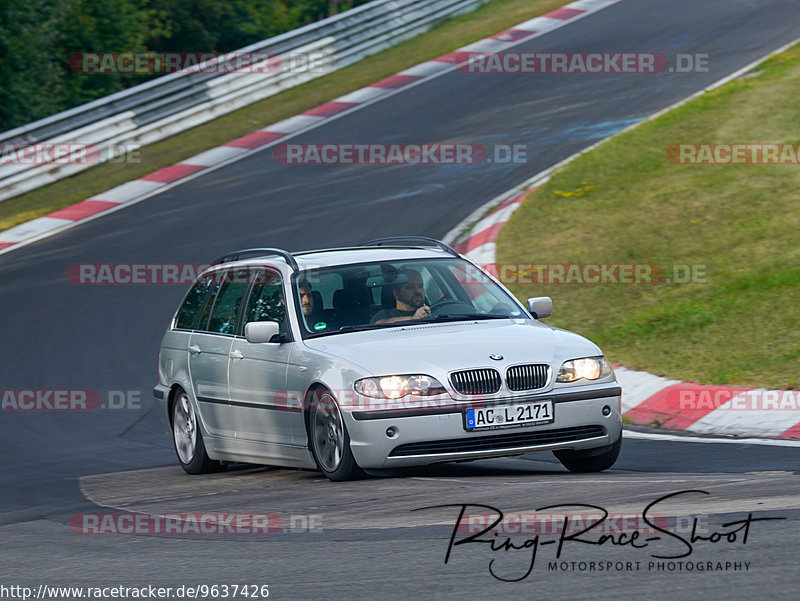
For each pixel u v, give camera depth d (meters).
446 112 89.44
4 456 35.94
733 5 110.75
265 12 135.00
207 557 19.27
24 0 107.31
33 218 74.88
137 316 54.72
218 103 97.31
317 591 16.42
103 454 35.59
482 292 29.73
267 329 27.28
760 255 47.56
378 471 25.16
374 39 113.81
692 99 78.00
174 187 78.81
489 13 124.00
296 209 69.69
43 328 54.28
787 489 21.42
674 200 57.50
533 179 68.38
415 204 67.06
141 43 118.69
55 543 21.67
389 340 26.41
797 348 36.38
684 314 42.16
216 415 30.23
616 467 27.34
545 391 25.41
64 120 86.56
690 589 15.23
